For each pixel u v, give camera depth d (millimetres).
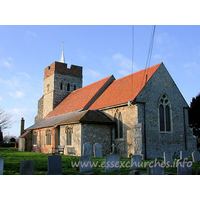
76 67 48781
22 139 40156
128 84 27812
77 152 24141
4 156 24281
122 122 24641
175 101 25625
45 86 48625
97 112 27000
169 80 25688
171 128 24656
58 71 46156
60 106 41906
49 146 32031
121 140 24469
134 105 23125
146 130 22734
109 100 27719
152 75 24406
